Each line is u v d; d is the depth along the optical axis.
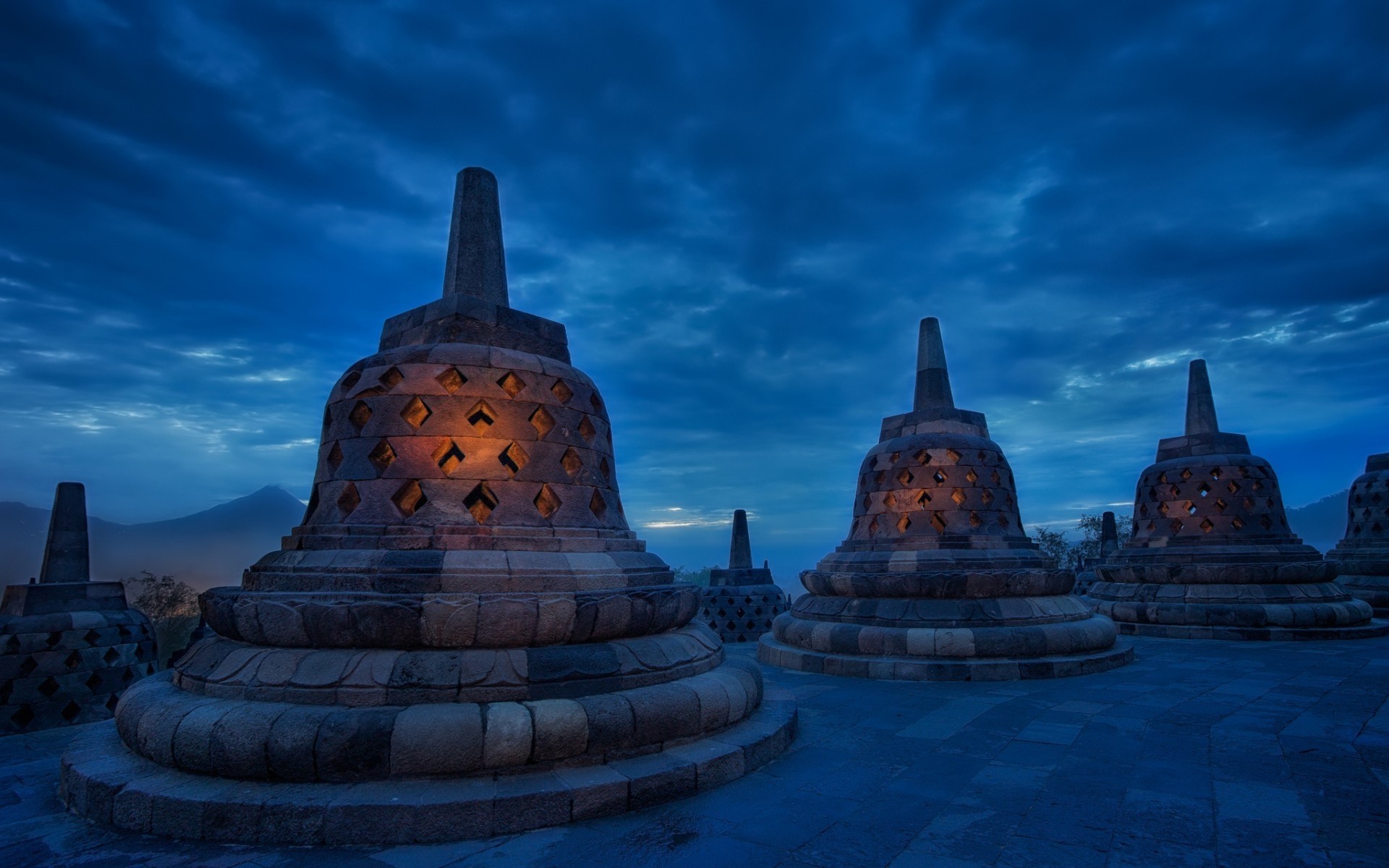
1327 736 7.84
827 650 13.00
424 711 5.79
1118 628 17.84
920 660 11.91
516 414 7.56
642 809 5.84
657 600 7.23
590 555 7.34
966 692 10.66
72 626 11.65
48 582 12.40
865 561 13.70
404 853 5.05
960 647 11.80
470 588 6.45
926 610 12.47
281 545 7.86
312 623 6.23
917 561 13.07
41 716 11.02
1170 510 18.30
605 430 8.65
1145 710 9.22
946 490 13.79
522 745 5.80
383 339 9.09
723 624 19.39
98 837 5.39
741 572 21.02
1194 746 7.54
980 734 8.20
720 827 5.48
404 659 6.11
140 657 12.52
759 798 6.13
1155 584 17.73
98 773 5.94
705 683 7.11
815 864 4.85
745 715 7.56
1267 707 9.27
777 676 12.46
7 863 4.96
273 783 5.61
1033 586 12.62
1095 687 10.78
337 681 5.98
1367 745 7.48
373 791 5.46
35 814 5.93
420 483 7.12
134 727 6.31
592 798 5.62
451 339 7.99
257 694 6.09
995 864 4.83
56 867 4.89
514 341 8.39
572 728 6.00
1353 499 22.47
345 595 6.30
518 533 7.05
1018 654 11.82
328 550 6.92
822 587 14.05
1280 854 4.90
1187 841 5.13
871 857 4.95
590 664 6.49
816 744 7.82
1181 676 11.67
